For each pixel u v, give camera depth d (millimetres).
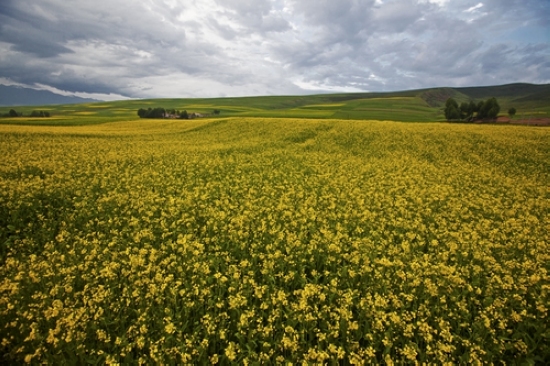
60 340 6328
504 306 7156
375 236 10938
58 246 10328
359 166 22516
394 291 8078
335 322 6812
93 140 33969
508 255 9773
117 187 16344
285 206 13422
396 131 35750
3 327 6812
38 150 25891
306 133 36625
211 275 8867
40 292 7371
